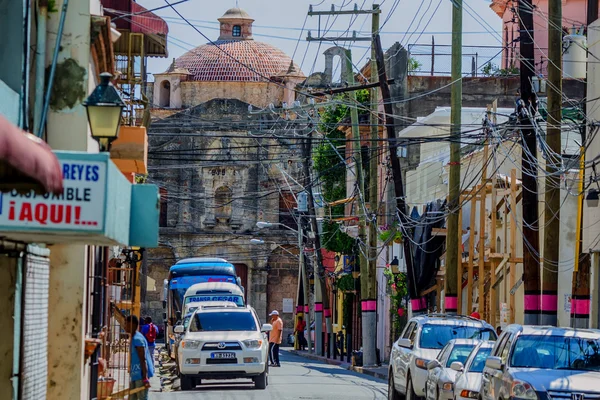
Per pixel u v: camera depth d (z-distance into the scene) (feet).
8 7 117.70
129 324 163.12
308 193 479.41
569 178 257.96
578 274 231.30
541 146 218.18
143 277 543.80
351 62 365.20
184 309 328.08
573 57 276.00
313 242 544.62
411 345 202.90
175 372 312.29
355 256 479.41
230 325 256.52
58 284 132.87
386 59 464.24
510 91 457.68
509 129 233.55
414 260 336.90
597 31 263.49
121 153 172.45
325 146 511.40
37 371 122.42
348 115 489.26
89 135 135.23
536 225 221.66
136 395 163.12
